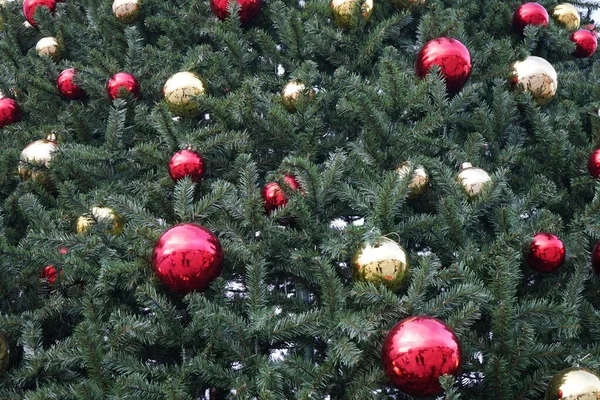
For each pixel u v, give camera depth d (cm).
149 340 234
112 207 276
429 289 271
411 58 372
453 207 271
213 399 258
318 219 285
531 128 345
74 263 261
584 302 271
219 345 236
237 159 276
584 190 320
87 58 375
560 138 314
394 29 360
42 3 429
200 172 300
